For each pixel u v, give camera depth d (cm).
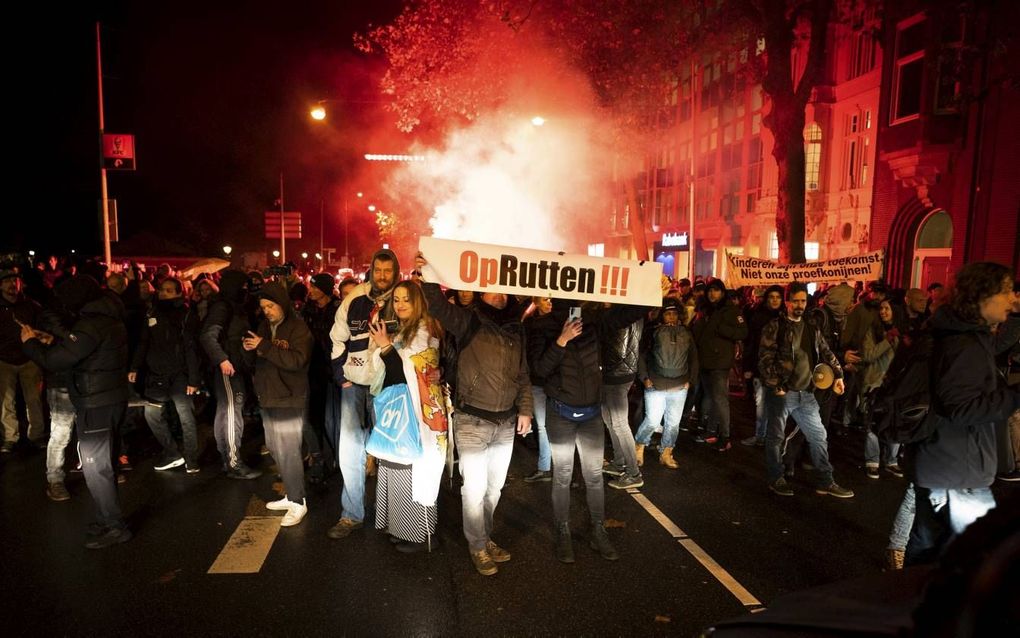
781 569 465
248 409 938
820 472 627
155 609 400
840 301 809
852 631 135
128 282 806
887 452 698
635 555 488
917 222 1742
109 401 489
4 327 748
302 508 540
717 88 3203
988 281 330
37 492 616
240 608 402
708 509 589
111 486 494
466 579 445
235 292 650
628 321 509
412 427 469
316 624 385
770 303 836
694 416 977
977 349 336
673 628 385
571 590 430
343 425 523
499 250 455
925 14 1595
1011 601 112
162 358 662
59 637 369
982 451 348
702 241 3362
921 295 825
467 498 454
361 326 504
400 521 483
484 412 451
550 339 483
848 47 2333
